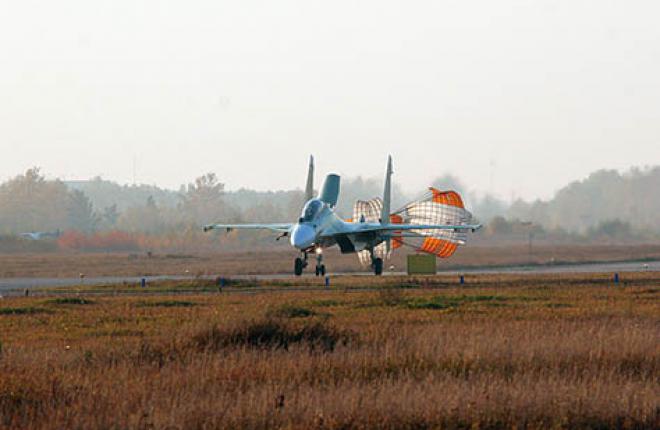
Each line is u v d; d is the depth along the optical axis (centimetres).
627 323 10012
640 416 5466
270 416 5231
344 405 5406
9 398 5788
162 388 6009
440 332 8719
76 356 7531
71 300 14350
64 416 5297
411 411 5372
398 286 18100
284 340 8250
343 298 14825
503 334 8519
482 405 5516
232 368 6631
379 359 7156
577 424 5400
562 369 6938
